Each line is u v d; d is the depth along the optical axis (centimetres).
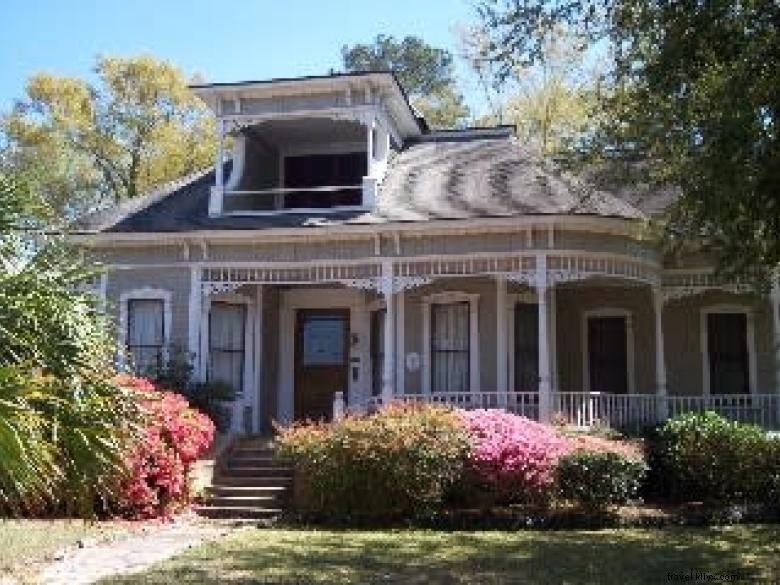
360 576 1130
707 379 2200
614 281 2075
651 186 1619
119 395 629
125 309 2191
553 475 1633
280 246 2141
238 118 2273
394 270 2070
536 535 1484
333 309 2333
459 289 2167
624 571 1162
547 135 3341
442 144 2562
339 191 2412
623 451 1670
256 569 1170
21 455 499
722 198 1116
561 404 1945
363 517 1623
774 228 1167
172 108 4541
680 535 1470
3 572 1123
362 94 2228
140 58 4456
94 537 1398
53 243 631
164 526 1573
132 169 4481
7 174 629
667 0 1138
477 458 1638
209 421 1838
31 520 1509
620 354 2216
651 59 1252
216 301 2269
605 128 1470
